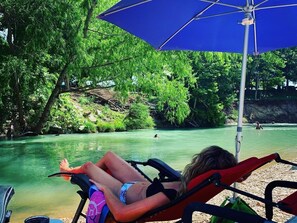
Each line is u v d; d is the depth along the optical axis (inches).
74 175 120.7
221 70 1505.9
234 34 176.9
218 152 100.2
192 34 172.4
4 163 463.8
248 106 1737.2
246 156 526.6
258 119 1699.1
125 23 156.3
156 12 152.6
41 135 802.8
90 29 682.8
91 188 113.0
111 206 101.1
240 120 152.2
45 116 788.6
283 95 2023.9
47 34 595.2
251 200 211.6
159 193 99.5
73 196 291.3
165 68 716.0
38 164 456.4
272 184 113.2
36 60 669.3
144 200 98.4
